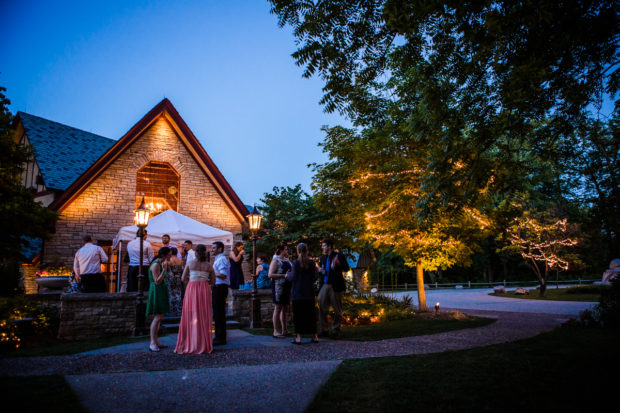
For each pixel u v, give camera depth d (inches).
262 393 160.6
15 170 435.8
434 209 247.4
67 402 146.6
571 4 165.0
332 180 546.3
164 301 260.8
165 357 234.5
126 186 584.4
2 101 444.1
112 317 352.8
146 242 431.8
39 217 409.4
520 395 149.6
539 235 897.5
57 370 200.8
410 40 201.0
